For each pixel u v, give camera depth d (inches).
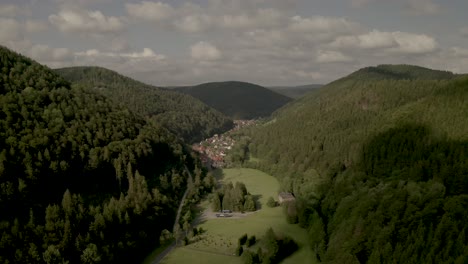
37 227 4928.6
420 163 6456.7
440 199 5132.9
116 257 5334.6
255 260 5467.5
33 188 5600.4
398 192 5487.2
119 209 5930.1
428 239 4439.0
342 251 4933.6
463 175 5816.9
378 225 5019.7
